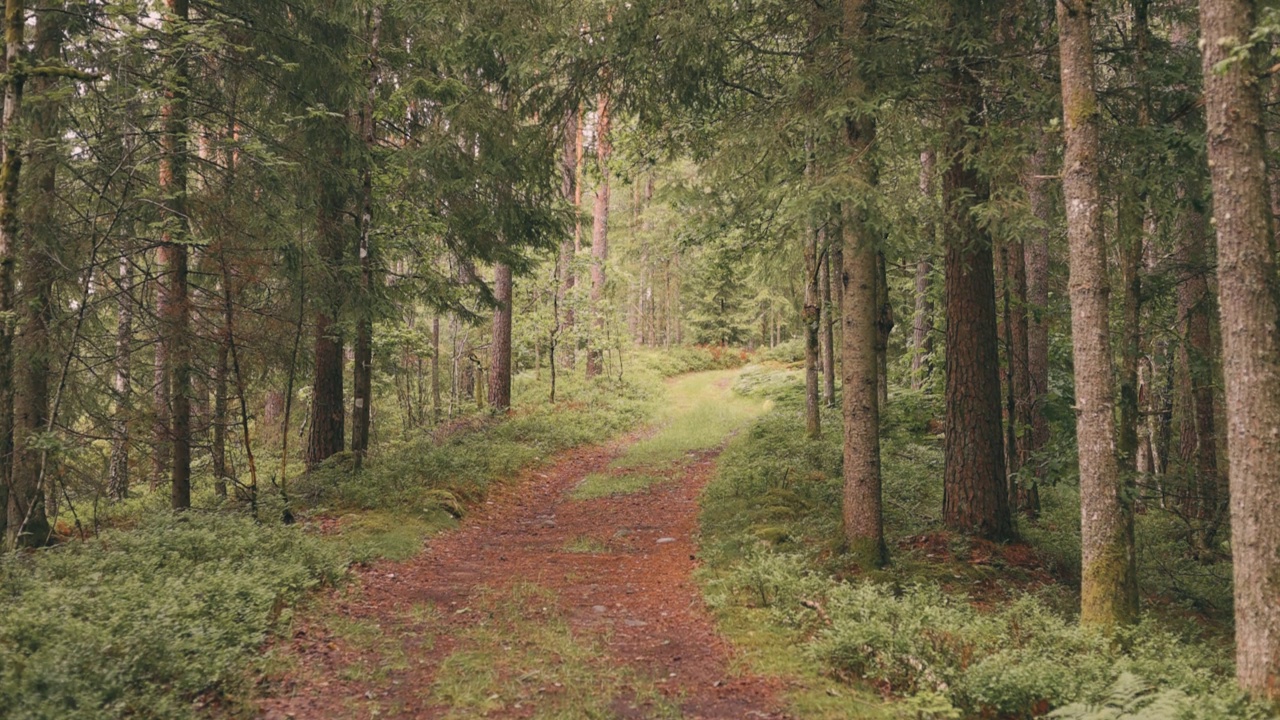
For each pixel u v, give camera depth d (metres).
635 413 26.00
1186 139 7.42
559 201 15.65
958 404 9.63
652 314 50.12
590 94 10.38
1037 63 8.91
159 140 9.07
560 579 8.91
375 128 14.37
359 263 12.74
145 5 8.79
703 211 10.59
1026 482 8.82
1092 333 6.30
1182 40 9.98
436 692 5.38
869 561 8.46
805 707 5.18
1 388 7.61
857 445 8.73
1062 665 5.40
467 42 11.17
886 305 14.42
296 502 11.59
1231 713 4.46
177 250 9.62
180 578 6.55
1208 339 11.01
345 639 6.38
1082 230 6.30
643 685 5.61
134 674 4.79
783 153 8.74
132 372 10.56
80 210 9.04
